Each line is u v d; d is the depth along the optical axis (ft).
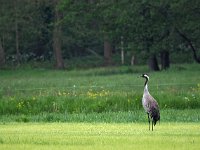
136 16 306.14
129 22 306.14
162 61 324.60
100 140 94.79
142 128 119.96
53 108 156.35
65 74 315.17
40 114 152.25
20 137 100.68
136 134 104.73
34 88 210.38
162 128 118.93
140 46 309.01
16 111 156.66
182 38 306.55
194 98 162.20
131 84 221.46
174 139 95.86
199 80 236.22
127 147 86.74
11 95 185.68
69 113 153.48
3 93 195.62
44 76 306.96
